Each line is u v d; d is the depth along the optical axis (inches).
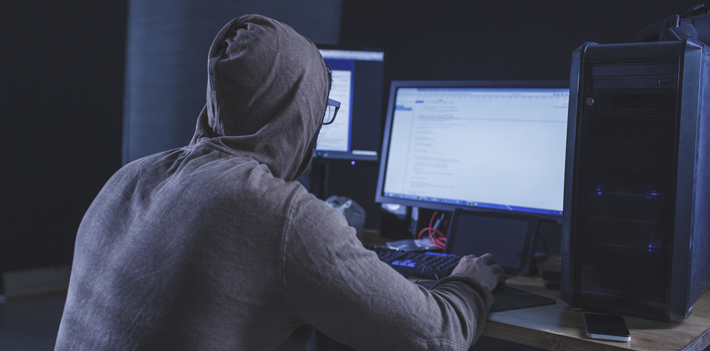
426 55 81.7
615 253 34.0
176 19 146.9
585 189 34.8
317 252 25.6
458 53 78.8
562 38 70.8
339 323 26.4
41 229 135.9
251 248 25.1
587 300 35.1
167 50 150.0
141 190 29.1
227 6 136.1
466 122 55.7
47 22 132.5
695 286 34.5
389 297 27.0
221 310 24.8
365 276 26.7
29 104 132.0
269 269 25.3
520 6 73.7
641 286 33.3
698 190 33.1
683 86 31.6
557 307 37.0
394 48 84.9
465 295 32.4
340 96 65.8
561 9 70.7
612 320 32.8
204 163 28.2
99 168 144.6
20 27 128.8
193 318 24.5
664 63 32.1
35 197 134.6
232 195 25.6
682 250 32.3
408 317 27.3
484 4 76.4
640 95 33.0
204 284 24.6
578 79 34.6
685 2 62.0
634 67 32.9
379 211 82.4
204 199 25.8
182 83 148.6
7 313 119.6
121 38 145.1
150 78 153.7
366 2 87.7
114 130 146.7
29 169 133.3
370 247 51.8
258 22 31.5
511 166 52.4
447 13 79.5
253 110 29.9
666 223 32.6
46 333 108.1
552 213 49.4
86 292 28.3
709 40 42.2
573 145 35.0
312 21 103.3
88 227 30.3
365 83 65.2
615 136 33.8
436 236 60.9
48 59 133.6
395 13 84.4
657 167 32.7
